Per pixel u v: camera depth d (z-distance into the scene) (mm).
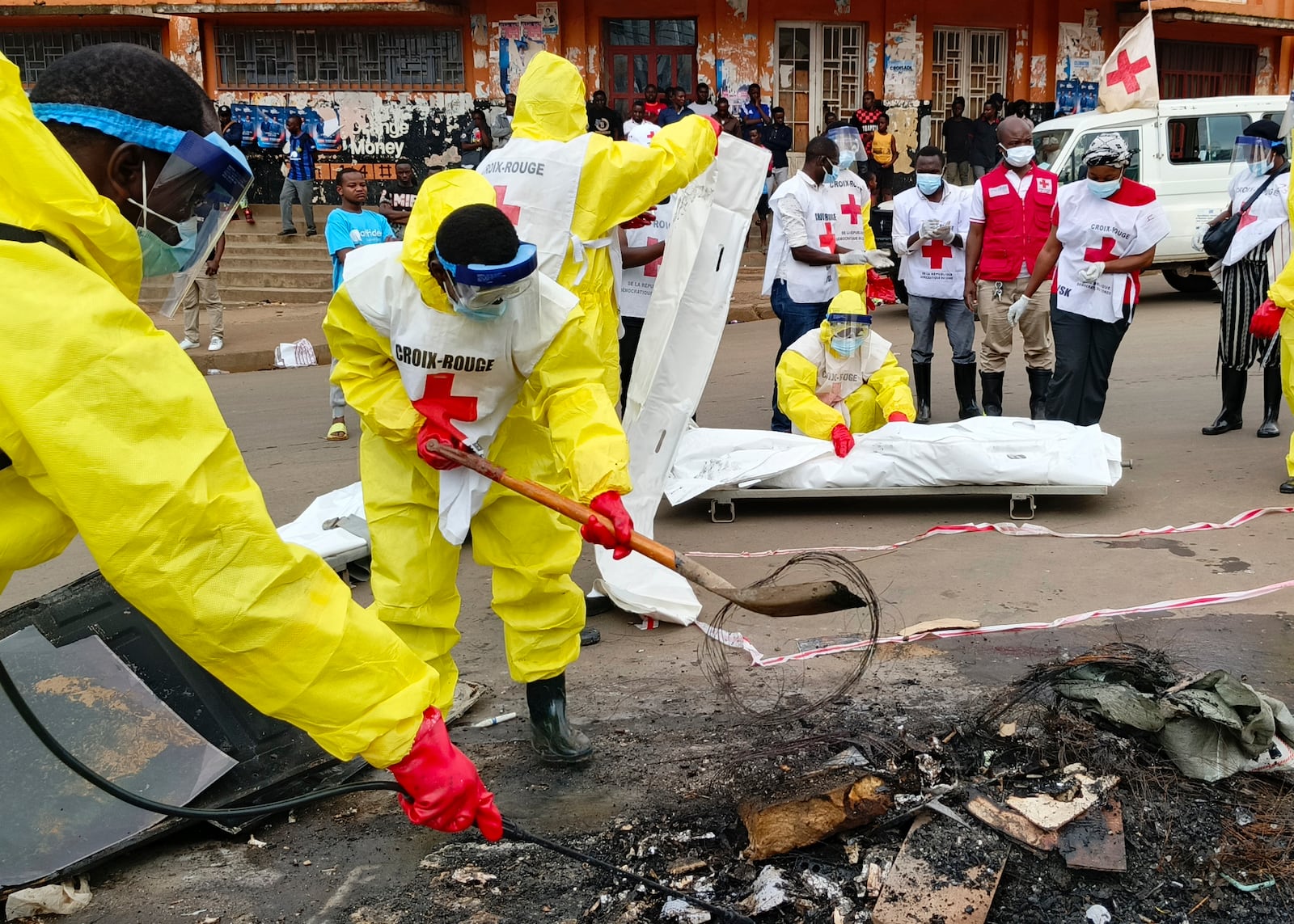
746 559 5219
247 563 1716
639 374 4355
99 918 2658
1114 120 12523
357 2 17031
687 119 3980
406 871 2824
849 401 6363
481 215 2561
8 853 2707
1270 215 6645
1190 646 4008
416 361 2873
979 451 5652
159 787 2941
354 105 18047
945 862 2580
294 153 16344
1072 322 6566
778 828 2709
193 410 1657
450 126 18047
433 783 1959
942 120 19234
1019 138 7398
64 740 2988
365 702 1874
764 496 5816
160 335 1674
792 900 2578
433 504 3127
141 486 1594
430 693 1969
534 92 3865
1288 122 6691
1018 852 2643
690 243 4324
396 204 18281
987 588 4734
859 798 2742
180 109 1792
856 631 4297
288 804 2332
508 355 2873
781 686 3812
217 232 1953
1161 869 2633
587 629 4453
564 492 3225
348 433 8164
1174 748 2947
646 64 18375
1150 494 6039
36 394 1547
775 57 18328
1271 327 5973
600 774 3277
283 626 1760
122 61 1749
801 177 7254
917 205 7902
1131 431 7500
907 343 11703
